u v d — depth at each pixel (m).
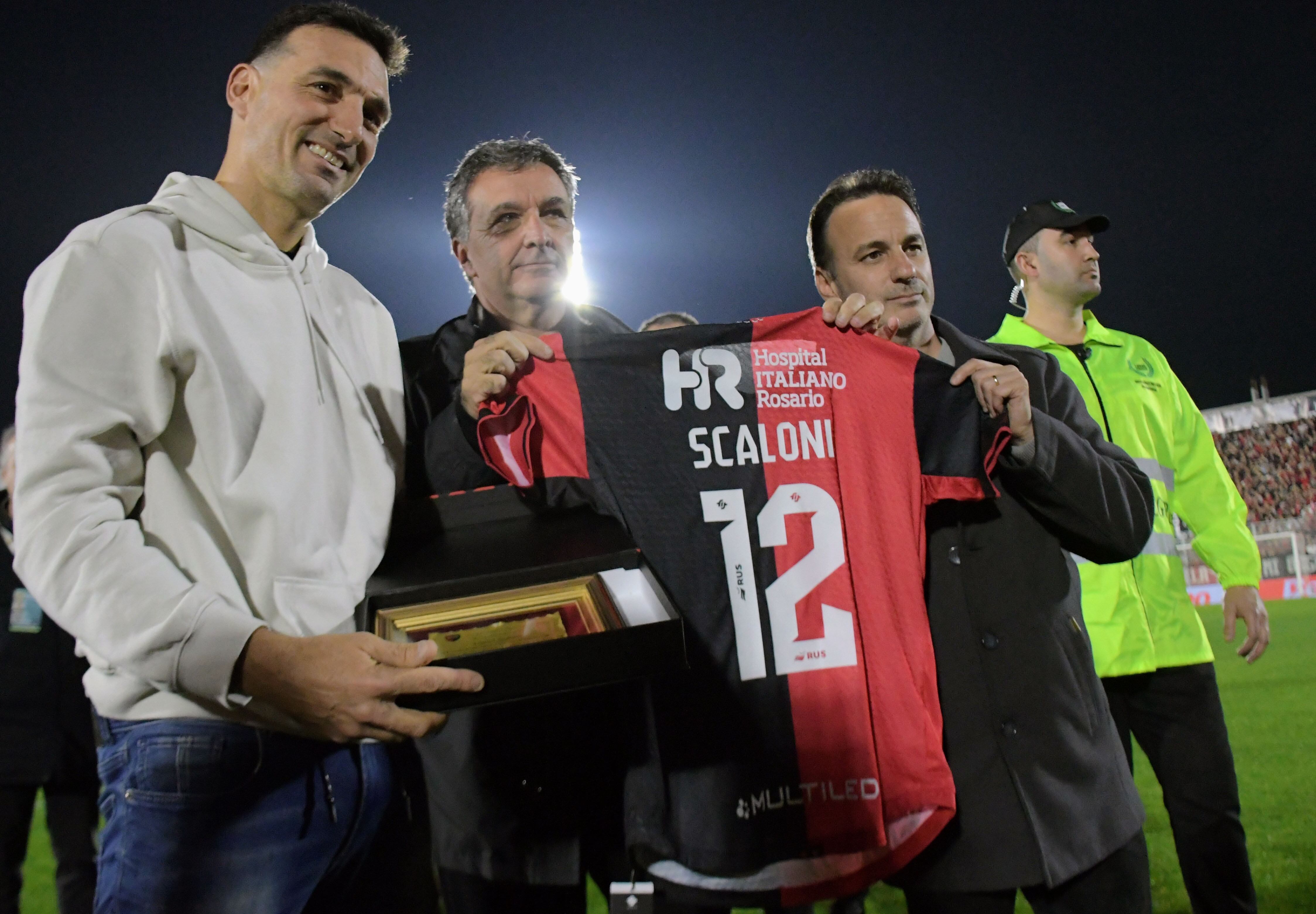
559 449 1.83
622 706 1.80
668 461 1.84
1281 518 17.69
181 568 1.41
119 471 1.40
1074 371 3.01
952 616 1.96
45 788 2.89
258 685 1.29
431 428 1.90
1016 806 1.84
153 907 1.34
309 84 1.68
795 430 1.89
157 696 1.38
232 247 1.59
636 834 1.72
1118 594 2.66
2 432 2.91
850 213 2.24
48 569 1.29
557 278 2.34
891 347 1.95
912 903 1.93
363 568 1.58
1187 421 3.14
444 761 1.87
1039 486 1.95
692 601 1.79
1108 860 1.90
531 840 1.82
